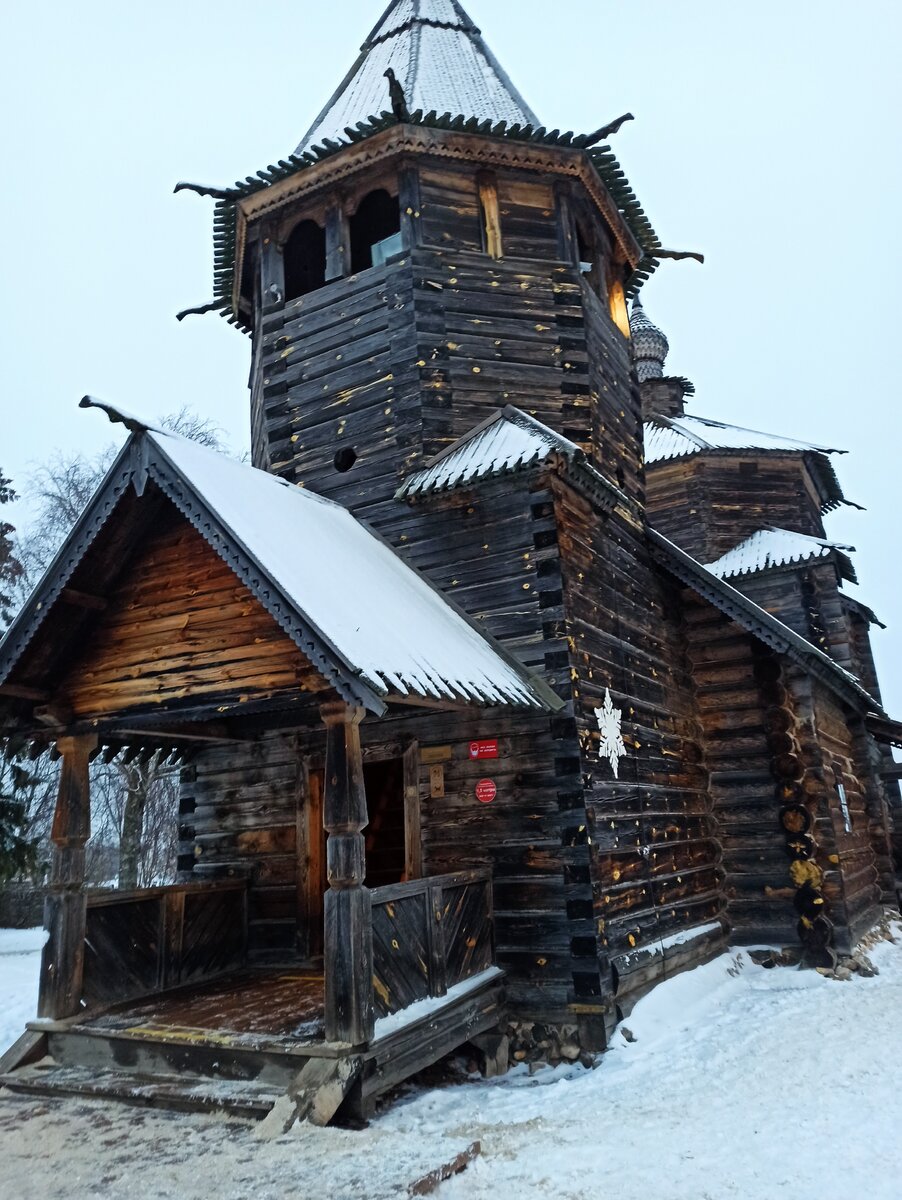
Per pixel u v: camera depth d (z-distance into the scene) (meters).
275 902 10.11
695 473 20.09
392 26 15.54
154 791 27.52
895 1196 4.72
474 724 9.33
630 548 11.89
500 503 9.95
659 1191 4.88
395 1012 6.86
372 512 10.80
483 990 8.10
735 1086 6.83
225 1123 6.09
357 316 11.52
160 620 8.09
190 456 7.93
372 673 6.37
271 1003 7.96
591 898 8.39
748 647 12.66
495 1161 5.41
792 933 11.58
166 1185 5.11
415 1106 6.87
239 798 10.66
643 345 26.30
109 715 8.14
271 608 6.71
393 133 11.48
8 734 8.59
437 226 11.50
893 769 16.75
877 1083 6.73
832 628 17.48
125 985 8.33
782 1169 5.14
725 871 12.13
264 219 12.56
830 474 21.72
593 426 11.45
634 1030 8.45
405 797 9.46
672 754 11.51
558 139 11.86
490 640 9.34
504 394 11.15
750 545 19.17
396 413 10.91
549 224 12.04
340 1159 5.40
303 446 11.56
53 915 7.93
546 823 8.77
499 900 8.80
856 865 13.85
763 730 12.32
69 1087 6.85
